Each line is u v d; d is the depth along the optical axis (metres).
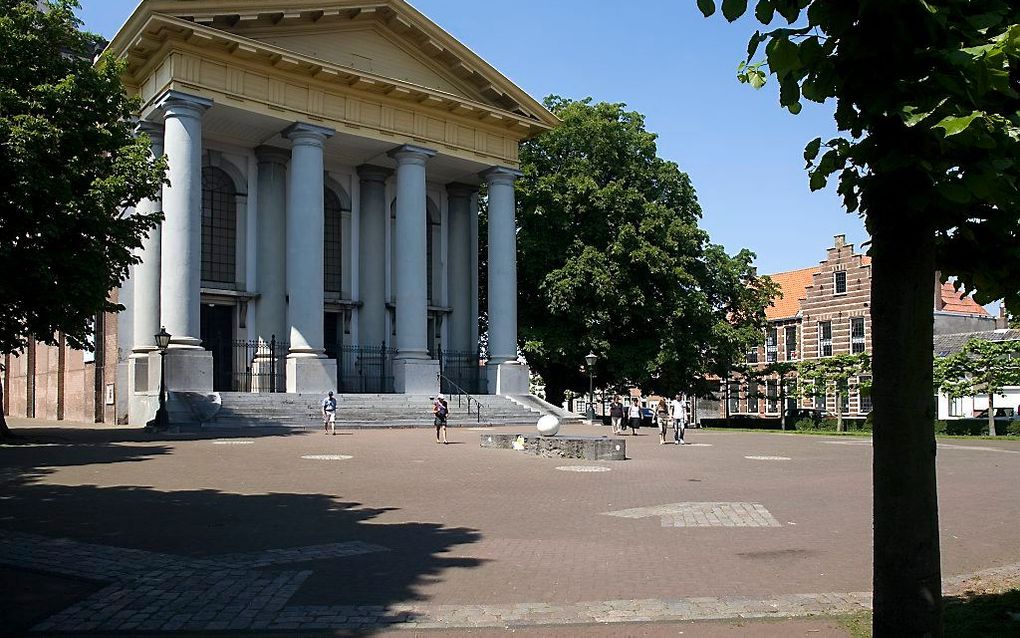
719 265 49.34
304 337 35.97
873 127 4.59
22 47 20.91
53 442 23.86
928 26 4.29
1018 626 6.33
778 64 4.71
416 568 8.49
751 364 66.56
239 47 34.09
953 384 43.12
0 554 8.94
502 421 37.53
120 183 21.05
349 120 38.28
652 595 7.45
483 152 43.28
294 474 16.75
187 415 29.72
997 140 4.45
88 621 6.55
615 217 46.16
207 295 38.12
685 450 26.36
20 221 18.73
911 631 4.37
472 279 47.88
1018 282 5.65
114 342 36.25
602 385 51.03
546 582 7.93
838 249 60.25
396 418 34.28
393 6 38.66
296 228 36.41
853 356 48.81
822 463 21.62
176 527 10.72
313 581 7.91
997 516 12.66
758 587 7.78
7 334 20.61
